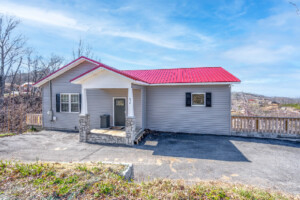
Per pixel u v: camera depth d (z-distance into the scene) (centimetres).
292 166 540
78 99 1127
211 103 979
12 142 823
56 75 1147
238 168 523
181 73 1177
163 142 820
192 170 507
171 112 1042
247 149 711
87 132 836
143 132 953
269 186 415
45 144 789
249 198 311
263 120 907
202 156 627
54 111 1179
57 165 436
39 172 379
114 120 1065
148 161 578
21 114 1427
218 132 975
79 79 805
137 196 309
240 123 946
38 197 290
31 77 2642
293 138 856
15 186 322
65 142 827
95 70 783
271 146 753
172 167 529
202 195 315
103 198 294
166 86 1046
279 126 884
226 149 711
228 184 405
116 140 795
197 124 1005
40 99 2198
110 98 1067
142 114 996
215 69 1211
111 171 409
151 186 360
